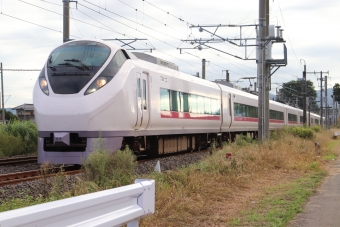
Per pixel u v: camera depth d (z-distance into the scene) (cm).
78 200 307
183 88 1853
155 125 1557
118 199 352
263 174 1272
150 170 1253
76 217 310
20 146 1970
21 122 2167
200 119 2053
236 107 2689
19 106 6719
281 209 775
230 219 702
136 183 391
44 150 1261
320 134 4109
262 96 2138
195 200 822
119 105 1271
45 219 280
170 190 799
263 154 1513
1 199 778
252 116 3091
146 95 1477
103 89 1245
